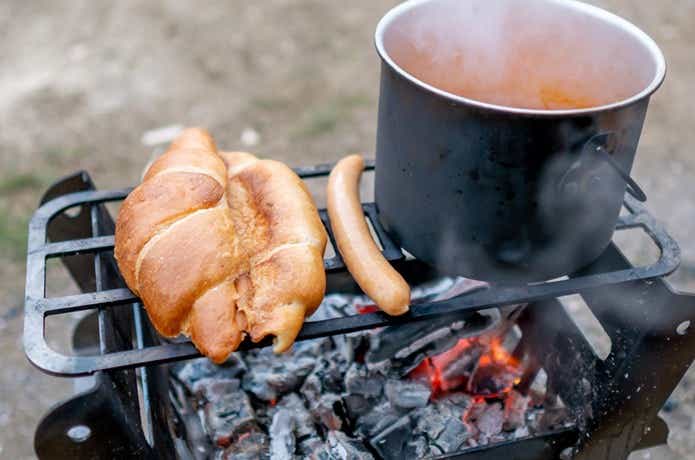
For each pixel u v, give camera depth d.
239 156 1.24
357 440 1.23
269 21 3.48
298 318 0.94
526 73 1.23
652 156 2.61
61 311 0.99
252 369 1.40
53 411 0.89
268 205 1.08
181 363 1.41
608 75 1.11
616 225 1.14
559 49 1.17
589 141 0.87
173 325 0.95
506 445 1.17
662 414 1.67
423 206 1.01
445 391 1.35
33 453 1.68
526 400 1.36
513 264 1.00
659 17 3.46
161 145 2.70
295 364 1.39
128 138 2.75
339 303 1.48
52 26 3.47
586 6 1.11
